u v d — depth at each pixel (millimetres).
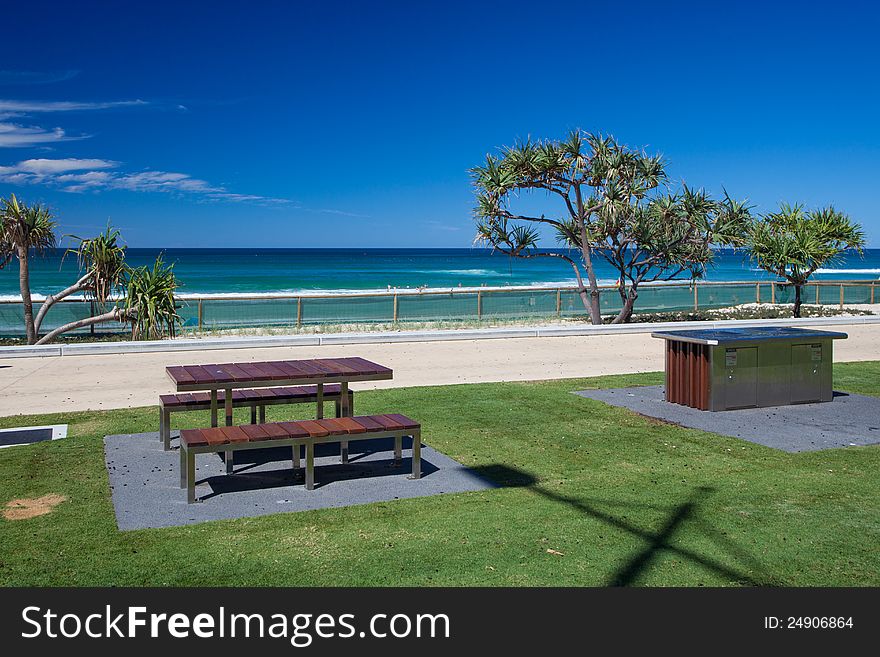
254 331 20594
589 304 23375
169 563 5043
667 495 6414
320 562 5043
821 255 24656
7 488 6648
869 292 29938
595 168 21750
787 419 9453
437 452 7902
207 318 21281
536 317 24969
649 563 4984
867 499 6293
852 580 4738
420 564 4992
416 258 164250
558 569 4895
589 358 15266
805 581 4727
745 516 5863
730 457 7676
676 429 8914
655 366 14195
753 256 26734
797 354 10352
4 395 11219
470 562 5012
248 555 5168
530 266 120625
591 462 7500
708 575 4812
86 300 21359
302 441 6562
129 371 13445
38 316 17891
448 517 5883
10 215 17234
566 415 9680
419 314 24172
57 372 13328
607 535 5469
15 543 5379
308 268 108312
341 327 21344
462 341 18062
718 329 10992
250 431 6625
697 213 22906
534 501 6266
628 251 24641
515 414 9734
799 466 7328
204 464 7465
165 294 17578
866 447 8070
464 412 9852
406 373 13359
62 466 7340
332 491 6602
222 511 6070
